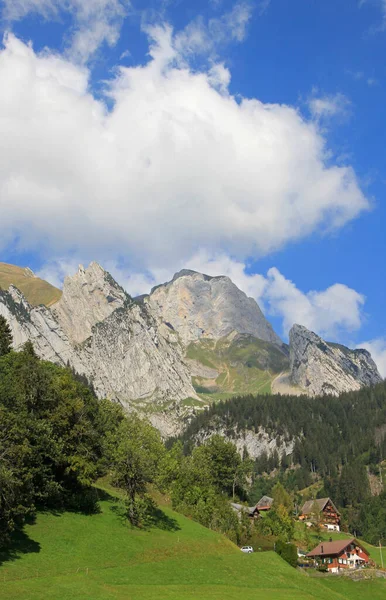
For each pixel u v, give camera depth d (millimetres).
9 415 88062
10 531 79812
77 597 70375
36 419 97688
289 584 102375
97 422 129250
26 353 114812
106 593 74562
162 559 96312
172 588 84312
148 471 110625
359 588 125375
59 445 100375
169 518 123062
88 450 110688
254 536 160375
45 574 76625
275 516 185375
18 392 97250
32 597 67250
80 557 86000
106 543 94250
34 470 90250
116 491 128750
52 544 87250
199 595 83750
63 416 104875
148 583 84500
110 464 114438
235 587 92812
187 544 107188
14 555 79562
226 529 149375
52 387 105750
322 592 102625
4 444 84312
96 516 105250
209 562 102250
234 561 106688
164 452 139000
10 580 71625
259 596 90125
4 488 76938
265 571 105750
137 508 108812
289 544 130250
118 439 115562
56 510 101188
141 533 105125
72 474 105812
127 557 92062
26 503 90688
